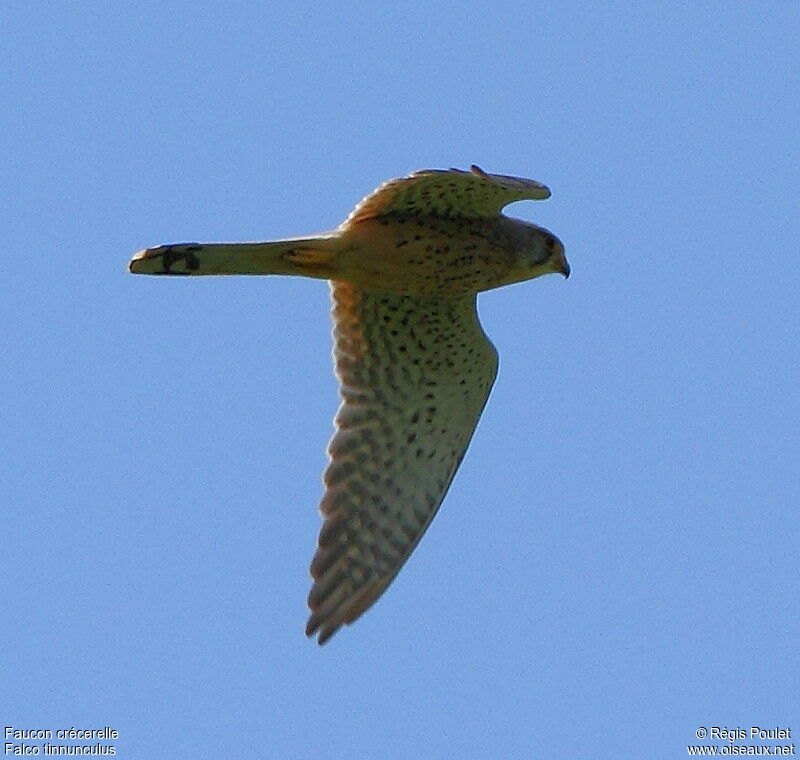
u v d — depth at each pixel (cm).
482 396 1694
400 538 1658
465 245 1573
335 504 1641
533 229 1639
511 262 1614
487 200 1533
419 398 1673
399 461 1670
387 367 1656
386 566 1644
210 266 1526
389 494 1661
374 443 1662
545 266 1641
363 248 1543
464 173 1437
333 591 1616
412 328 1639
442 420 1686
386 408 1667
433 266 1572
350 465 1653
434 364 1664
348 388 1653
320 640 1595
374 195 1505
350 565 1631
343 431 1653
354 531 1641
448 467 1694
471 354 1666
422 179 1480
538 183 1491
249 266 1534
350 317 1630
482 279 1611
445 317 1634
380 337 1641
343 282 1600
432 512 1680
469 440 1702
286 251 1534
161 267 1516
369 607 1625
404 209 1536
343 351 1644
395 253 1551
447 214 1555
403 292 1602
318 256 1545
